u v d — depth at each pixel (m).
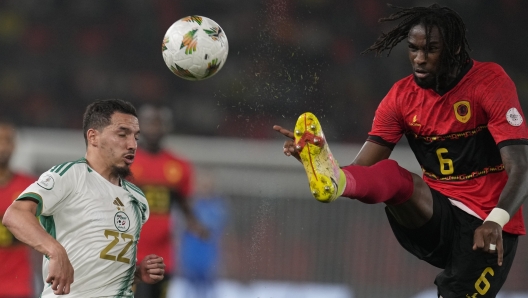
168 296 26.78
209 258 31.14
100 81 55.25
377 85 52.25
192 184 27.83
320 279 32.94
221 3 56.88
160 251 26.72
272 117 42.44
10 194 24.34
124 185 15.30
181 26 15.72
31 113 53.56
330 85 51.69
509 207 13.27
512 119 14.05
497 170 14.89
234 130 51.41
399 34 14.93
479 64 14.84
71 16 57.12
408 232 15.35
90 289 14.38
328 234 33.19
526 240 33.34
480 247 13.03
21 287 23.80
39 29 56.50
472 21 55.47
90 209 14.41
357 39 53.75
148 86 55.19
